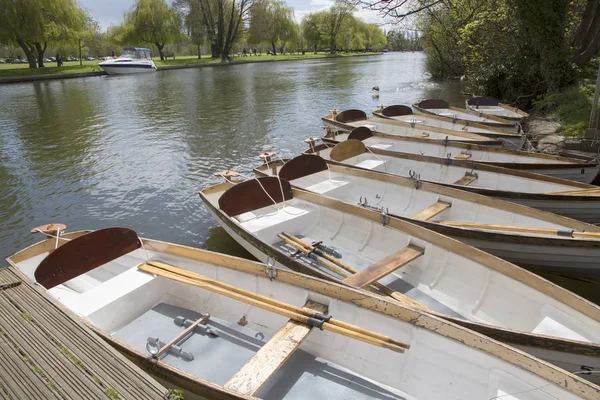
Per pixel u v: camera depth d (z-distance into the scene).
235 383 3.23
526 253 5.47
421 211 6.43
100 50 71.69
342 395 3.60
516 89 19.22
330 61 63.19
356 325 4.04
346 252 5.95
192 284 4.57
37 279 4.52
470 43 22.70
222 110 20.59
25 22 37.19
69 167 11.89
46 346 3.59
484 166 7.95
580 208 6.42
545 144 10.94
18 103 23.38
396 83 30.27
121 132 16.17
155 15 54.03
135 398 3.04
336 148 8.83
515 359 3.25
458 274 4.99
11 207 9.19
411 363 3.75
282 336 3.71
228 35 59.81
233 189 6.27
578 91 14.78
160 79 36.97
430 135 11.61
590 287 5.83
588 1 16.27
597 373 3.57
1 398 3.08
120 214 8.80
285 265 5.33
